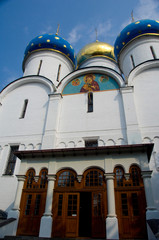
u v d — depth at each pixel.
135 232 7.18
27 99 16.11
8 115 15.46
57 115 13.93
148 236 6.88
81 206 12.01
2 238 7.44
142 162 8.26
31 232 7.92
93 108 14.05
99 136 12.64
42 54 20.14
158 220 6.81
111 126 12.90
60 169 8.92
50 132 13.12
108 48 23.84
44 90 16.19
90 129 13.12
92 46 23.95
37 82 16.88
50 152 9.07
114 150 8.62
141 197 7.73
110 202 7.69
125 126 12.62
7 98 16.64
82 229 11.43
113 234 7.08
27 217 8.26
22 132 14.13
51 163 9.05
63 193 8.42
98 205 7.97
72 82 15.94
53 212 8.08
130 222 7.39
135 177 8.22
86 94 14.95
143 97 13.80
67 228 7.71
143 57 17.55
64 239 7.21
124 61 19.45
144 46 18.14
